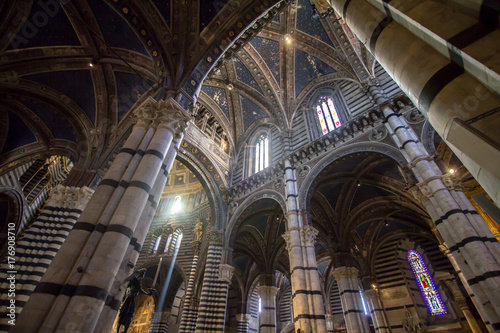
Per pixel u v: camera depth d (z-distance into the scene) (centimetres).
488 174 301
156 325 2588
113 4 1096
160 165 884
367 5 488
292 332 3123
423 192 1023
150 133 949
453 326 1895
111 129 1673
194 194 3197
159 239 2986
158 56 1191
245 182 1983
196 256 2486
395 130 1299
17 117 1593
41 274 1244
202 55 1198
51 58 1341
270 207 2028
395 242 2459
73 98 1570
